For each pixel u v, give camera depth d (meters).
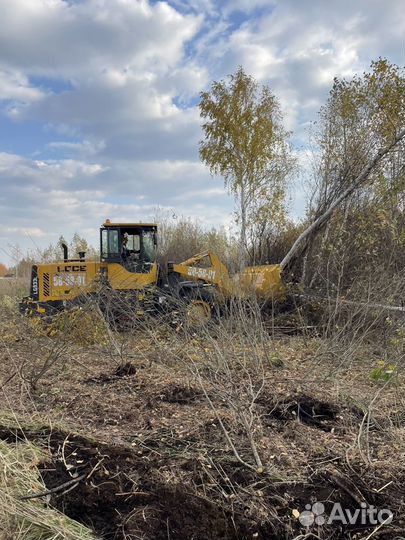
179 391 4.95
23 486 3.23
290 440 3.89
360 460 3.55
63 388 5.22
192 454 3.58
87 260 11.80
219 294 8.02
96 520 3.08
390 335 6.73
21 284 10.73
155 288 9.16
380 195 12.01
